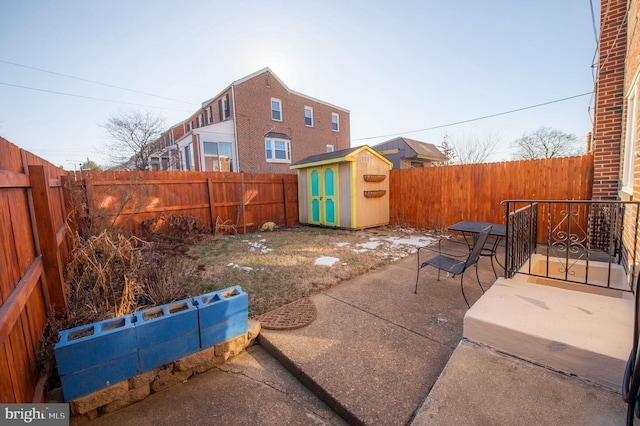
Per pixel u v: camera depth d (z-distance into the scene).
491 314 2.12
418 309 2.93
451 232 7.20
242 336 2.37
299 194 9.66
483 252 5.27
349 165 7.78
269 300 3.21
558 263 3.83
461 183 7.11
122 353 1.78
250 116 15.97
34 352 1.73
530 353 1.86
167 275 3.21
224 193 7.87
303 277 3.93
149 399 1.88
